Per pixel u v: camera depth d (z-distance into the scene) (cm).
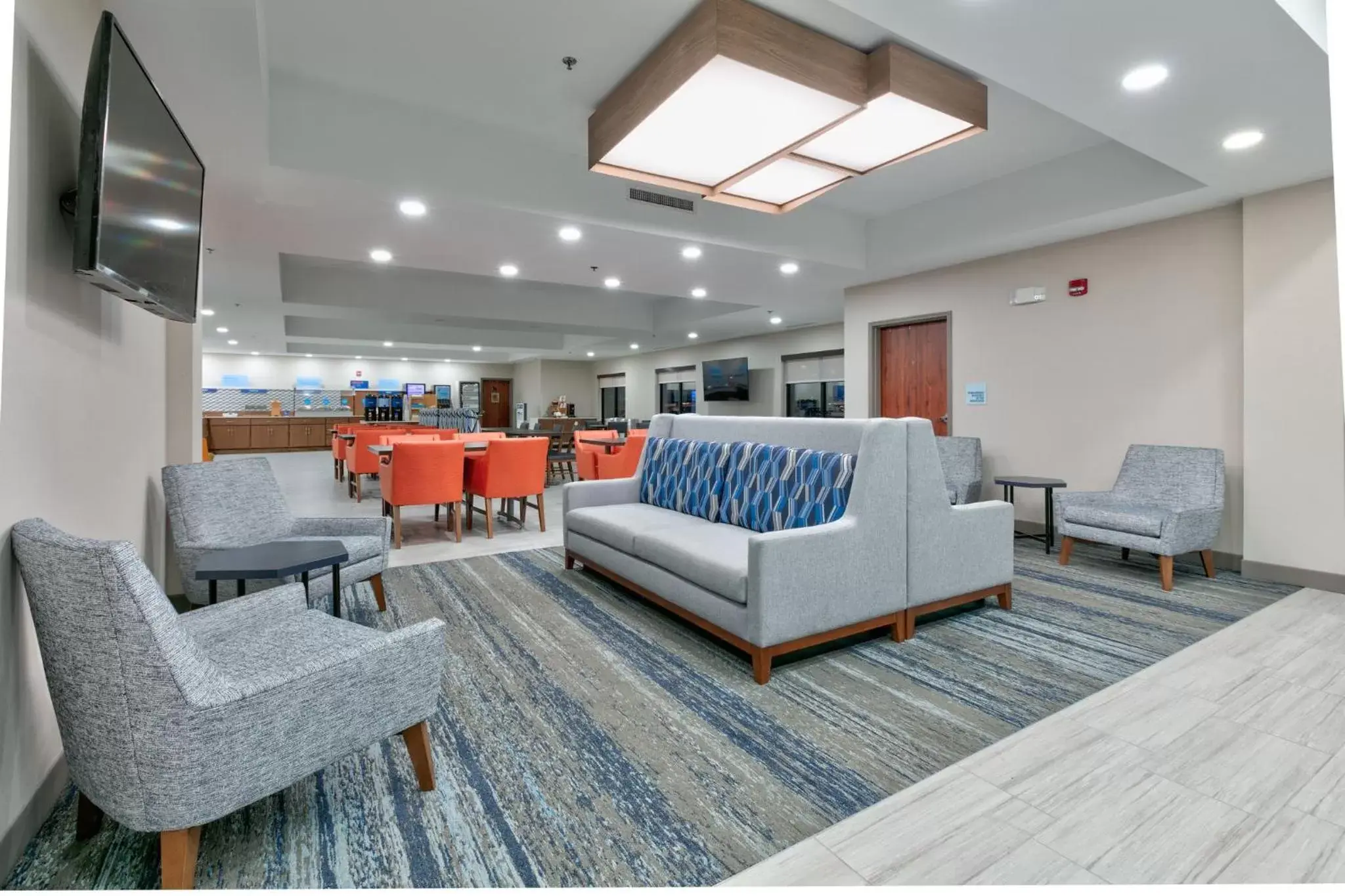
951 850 156
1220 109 303
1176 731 212
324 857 155
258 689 141
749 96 300
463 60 330
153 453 294
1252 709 227
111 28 164
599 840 161
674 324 1022
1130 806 173
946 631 310
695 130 333
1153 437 462
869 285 674
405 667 171
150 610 130
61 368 178
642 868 151
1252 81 279
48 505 169
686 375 1334
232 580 256
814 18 291
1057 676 257
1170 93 289
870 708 230
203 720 133
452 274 852
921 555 300
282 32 306
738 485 355
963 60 265
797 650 273
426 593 367
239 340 1166
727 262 579
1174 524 375
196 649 138
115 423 228
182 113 298
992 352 560
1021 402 540
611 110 355
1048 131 418
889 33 301
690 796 180
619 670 263
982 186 508
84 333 196
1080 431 502
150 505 288
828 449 326
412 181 384
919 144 353
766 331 1098
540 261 577
